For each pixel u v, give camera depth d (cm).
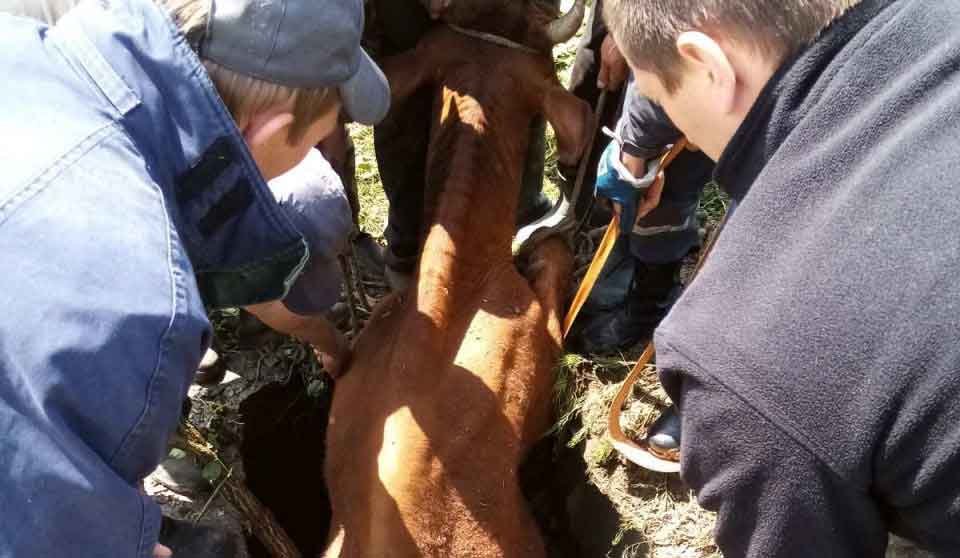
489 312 305
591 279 303
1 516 113
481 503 265
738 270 121
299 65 143
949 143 109
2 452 111
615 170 263
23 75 123
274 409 340
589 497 308
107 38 128
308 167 262
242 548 284
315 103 153
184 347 124
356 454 268
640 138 245
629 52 140
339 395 292
